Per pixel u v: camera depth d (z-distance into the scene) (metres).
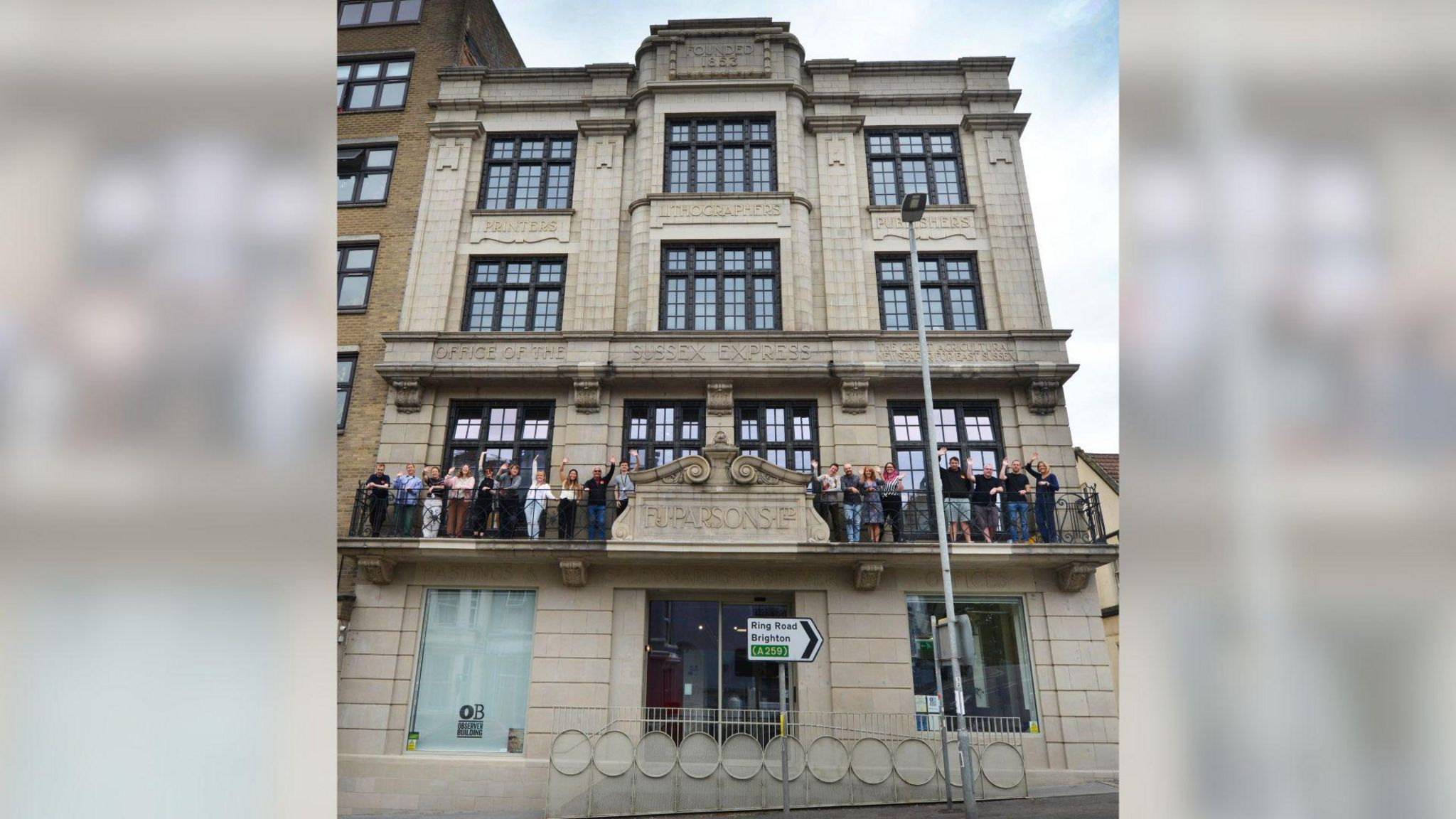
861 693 14.66
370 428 17.17
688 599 15.84
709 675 15.35
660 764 12.38
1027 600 15.31
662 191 18.95
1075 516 15.75
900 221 18.78
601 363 17.06
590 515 15.17
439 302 18.08
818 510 15.92
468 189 19.38
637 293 18.09
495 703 14.93
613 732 12.58
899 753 12.66
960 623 12.75
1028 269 18.16
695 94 19.77
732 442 16.69
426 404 17.08
